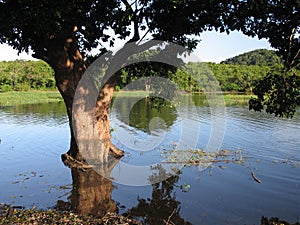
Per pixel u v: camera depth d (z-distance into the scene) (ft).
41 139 46.16
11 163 33.19
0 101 120.16
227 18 27.43
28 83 204.13
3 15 23.22
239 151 38.88
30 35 27.55
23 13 22.89
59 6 22.43
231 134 49.70
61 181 27.61
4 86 190.90
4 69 203.41
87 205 22.74
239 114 76.13
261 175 29.94
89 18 26.81
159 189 26.30
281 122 62.08
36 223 18.66
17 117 72.23
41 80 202.08
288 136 47.78
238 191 25.98
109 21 27.53
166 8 29.35
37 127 57.11
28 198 23.65
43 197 23.93
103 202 23.36
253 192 25.81
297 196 24.89
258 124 59.72
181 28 30.30
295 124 59.26
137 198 24.30
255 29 27.27
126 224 19.22
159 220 20.57
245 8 24.03
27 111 85.61
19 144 42.65
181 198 24.45
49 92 189.37
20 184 26.63
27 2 21.83
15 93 171.63
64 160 32.94
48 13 22.18
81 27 29.27
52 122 63.87
